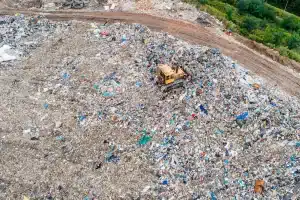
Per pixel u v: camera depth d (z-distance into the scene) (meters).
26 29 34.12
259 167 22.67
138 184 22.06
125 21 36.34
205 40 34.78
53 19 36.28
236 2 42.53
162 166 22.88
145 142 24.23
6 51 31.36
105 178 22.33
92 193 21.56
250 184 21.88
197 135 24.44
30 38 33.09
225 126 25.03
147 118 25.72
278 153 23.34
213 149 23.64
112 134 24.78
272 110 26.03
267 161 22.98
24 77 28.92
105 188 21.81
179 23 36.69
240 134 24.58
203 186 21.86
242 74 29.66
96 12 37.59
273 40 36.44
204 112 25.78
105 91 27.64
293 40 36.06
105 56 30.81
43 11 37.53
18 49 31.72
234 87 27.38
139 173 22.61
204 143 23.98
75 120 25.70
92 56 30.88
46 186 21.86
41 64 30.12
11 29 34.00
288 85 30.66
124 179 22.30
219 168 22.67
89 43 32.44
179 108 26.20
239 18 39.78
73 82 28.44
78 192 21.64
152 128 25.08
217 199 21.23
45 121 25.58
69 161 23.22
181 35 35.06
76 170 22.69
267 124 25.00
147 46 31.78
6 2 38.81
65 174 22.45
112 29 34.25
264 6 41.38
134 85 28.12
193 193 21.53
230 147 23.78
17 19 35.62
